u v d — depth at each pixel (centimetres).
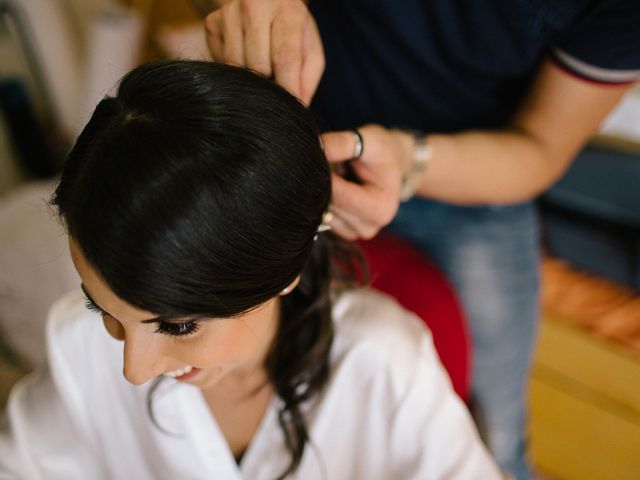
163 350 47
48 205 48
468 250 97
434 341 81
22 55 186
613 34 64
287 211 41
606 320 131
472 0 68
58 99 196
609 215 131
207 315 41
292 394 71
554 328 133
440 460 71
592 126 76
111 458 80
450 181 72
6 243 142
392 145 62
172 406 72
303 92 58
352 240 65
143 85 41
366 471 78
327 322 68
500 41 72
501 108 84
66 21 194
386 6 72
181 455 75
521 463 116
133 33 164
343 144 57
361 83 85
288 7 57
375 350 70
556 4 66
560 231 139
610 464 134
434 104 83
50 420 76
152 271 38
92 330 71
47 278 138
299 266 46
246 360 61
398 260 84
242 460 76
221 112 39
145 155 37
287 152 41
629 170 129
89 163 38
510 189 77
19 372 146
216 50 61
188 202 37
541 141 77
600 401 132
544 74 74
